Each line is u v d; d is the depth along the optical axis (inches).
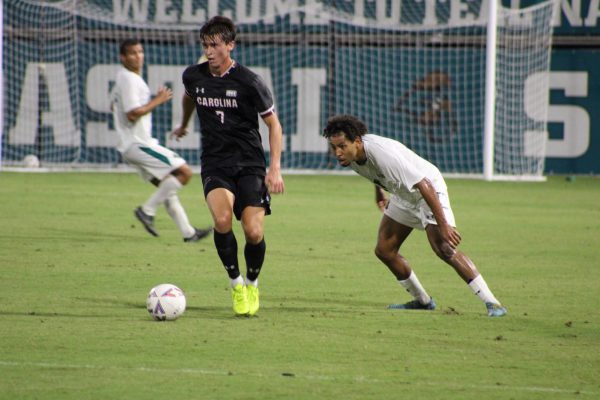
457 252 961.5
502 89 2906.0
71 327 868.0
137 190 2340.1
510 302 1031.6
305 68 3009.4
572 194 2428.6
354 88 3009.4
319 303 1016.2
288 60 3009.4
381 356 775.7
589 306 1011.9
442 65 2984.7
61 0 3004.4
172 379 697.0
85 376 701.3
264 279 1169.4
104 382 686.5
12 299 1005.2
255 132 948.0
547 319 939.3
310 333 860.0
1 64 2682.1
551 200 2269.9
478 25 2940.5
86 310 951.6
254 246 928.3
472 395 666.8
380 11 2977.4
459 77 2979.8
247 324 895.7
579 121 3009.4
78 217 1777.8
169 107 3009.4
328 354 780.0
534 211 2023.9
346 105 3019.2
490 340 840.3
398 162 908.0
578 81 2989.7
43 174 2763.3
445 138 3009.4
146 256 1332.4
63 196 2159.2
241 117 935.0
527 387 689.0
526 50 2883.9
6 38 2928.2
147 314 936.3
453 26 2947.8
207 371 719.7
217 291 1075.9
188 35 2992.1
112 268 1224.2
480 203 2178.9
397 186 930.7
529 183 2743.6
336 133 916.6
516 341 838.5
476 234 1638.8
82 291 1058.1
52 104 2957.7
